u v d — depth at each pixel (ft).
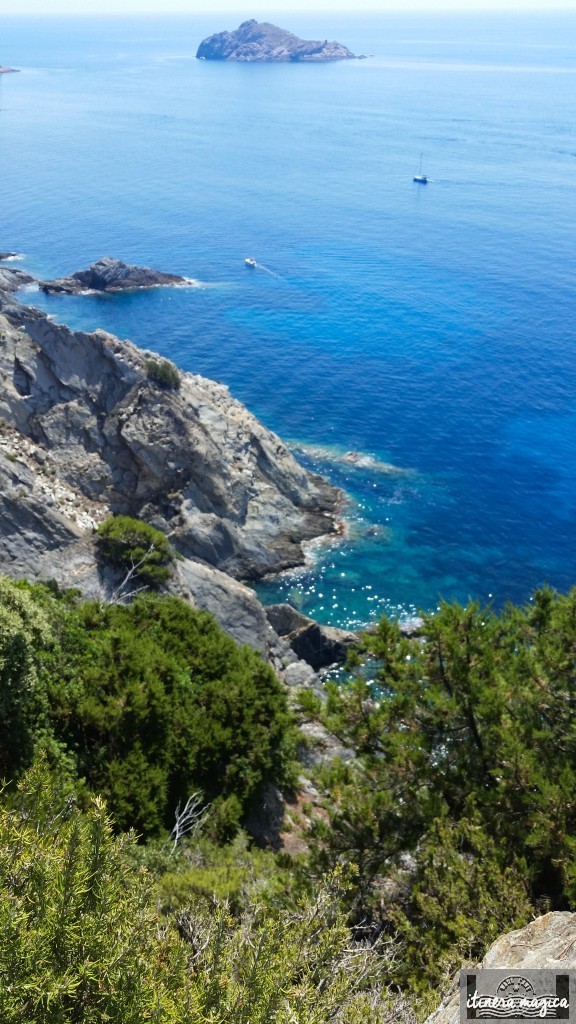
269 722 96.12
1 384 189.16
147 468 187.73
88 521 170.40
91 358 199.31
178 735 87.10
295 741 104.53
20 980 23.73
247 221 571.28
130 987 25.34
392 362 326.44
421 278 444.55
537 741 55.83
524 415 281.74
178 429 192.95
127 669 87.51
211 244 507.71
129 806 73.00
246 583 189.26
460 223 572.92
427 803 55.57
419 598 187.32
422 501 225.97
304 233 540.11
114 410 194.08
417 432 267.18
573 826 49.96
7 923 24.25
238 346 341.21
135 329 356.79
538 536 212.02
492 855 49.60
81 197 628.28
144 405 194.08
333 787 61.82
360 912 54.54
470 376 313.53
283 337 352.69
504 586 192.44
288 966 31.17
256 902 47.21
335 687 67.62
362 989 36.45
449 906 47.21
